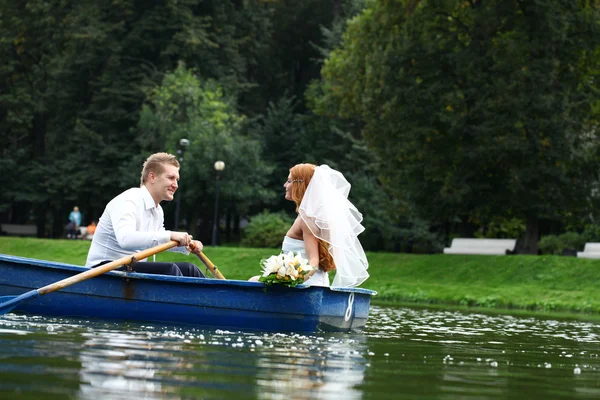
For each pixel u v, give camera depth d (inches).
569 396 185.0
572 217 1140.5
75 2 1732.3
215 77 1708.9
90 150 1637.6
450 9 1029.8
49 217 2036.2
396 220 1268.5
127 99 1632.6
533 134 973.2
